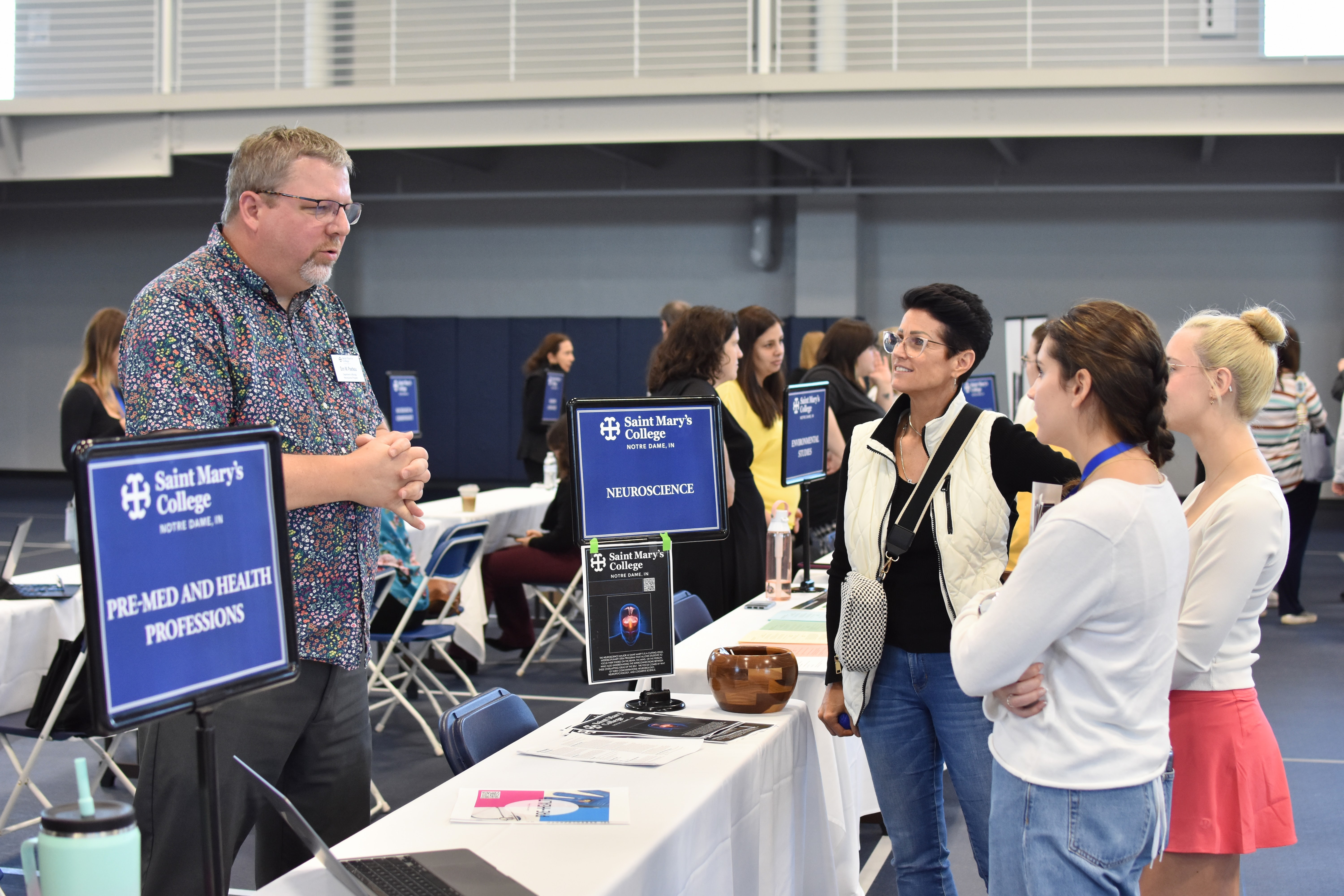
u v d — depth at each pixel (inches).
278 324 74.0
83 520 42.7
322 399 76.6
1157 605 60.2
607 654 89.4
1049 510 66.8
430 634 178.9
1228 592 73.5
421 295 510.0
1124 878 60.9
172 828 69.6
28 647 135.3
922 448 89.2
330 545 73.0
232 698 48.2
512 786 73.7
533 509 259.3
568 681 212.8
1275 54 341.4
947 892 91.0
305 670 73.0
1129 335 61.4
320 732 75.6
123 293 539.8
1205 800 75.9
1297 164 413.7
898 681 87.6
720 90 338.0
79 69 423.5
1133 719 60.4
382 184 492.4
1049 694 61.7
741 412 159.2
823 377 183.3
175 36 375.2
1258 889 122.3
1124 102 321.4
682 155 458.6
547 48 354.3
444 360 495.8
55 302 547.8
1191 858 76.6
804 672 103.0
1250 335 77.2
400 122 358.9
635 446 93.5
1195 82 313.7
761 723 88.6
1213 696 75.8
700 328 143.1
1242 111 315.3
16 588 141.3
